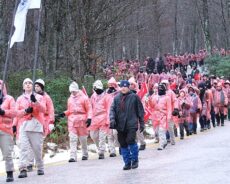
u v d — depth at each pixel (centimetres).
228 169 1152
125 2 2770
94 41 2738
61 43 2669
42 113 1238
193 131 2344
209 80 3038
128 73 3325
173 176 1105
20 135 1227
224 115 2780
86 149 1548
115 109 1265
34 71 1215
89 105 1509
